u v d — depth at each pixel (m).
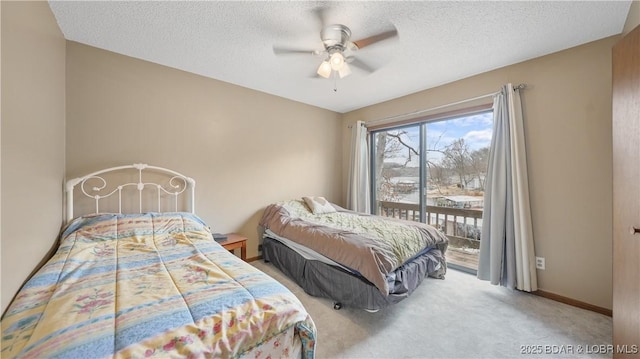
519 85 2.34
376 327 1.83
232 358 0.87
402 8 1.61
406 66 2.45
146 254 1.58
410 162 3.49
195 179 2.68
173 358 0.76
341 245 2.02
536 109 2.28
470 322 1.88
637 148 1.24
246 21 1.75
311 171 3.84
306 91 3.22
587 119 2.03
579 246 2.08
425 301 2.20
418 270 2.15
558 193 2.17
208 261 1.48
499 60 2.33
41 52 1.44
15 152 1.08
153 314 0.91
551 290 2.22
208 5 1.59
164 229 2.03
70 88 1.99
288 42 2.01
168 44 2.07
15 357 0.71
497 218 2.37
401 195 3.62
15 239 1.07
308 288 2.31
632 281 1.27
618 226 1.38
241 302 1.02
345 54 2.13
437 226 3.29
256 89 3.15
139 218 2.05
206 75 2.71
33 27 1.32
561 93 2.15
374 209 3.96
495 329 1.79
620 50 1.36
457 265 2.97
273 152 3.37
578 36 1.93
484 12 1.64
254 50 2.16
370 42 1.97
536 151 2.28
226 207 2.93
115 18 1.72
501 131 2.40
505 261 2.40
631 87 1.28
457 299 2.23
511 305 2.12
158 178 2.44
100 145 2.13
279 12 1.65
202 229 2.21
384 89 3.12
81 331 0.80
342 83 2.94
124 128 2.25
